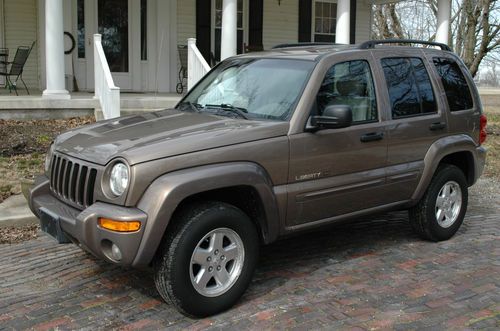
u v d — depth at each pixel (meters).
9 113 9.76
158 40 13.45
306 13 15.25
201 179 3.66
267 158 4.03
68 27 12.52
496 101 22.66
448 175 5.41
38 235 5.68
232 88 4.86
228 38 11.00
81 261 4.92
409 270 4.75
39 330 3.67
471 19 12.05
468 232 5.91
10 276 4.60
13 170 7.56
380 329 3.67
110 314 3.90
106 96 9.43
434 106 5.27
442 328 3.69
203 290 3.80
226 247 3.92
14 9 12.47
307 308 3.99
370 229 5.93
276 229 4.15
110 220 3.53
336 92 4.53
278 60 4.82
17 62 11.20
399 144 4.90
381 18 24.84
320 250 5.26
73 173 3.97
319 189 4.34
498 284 4.45
